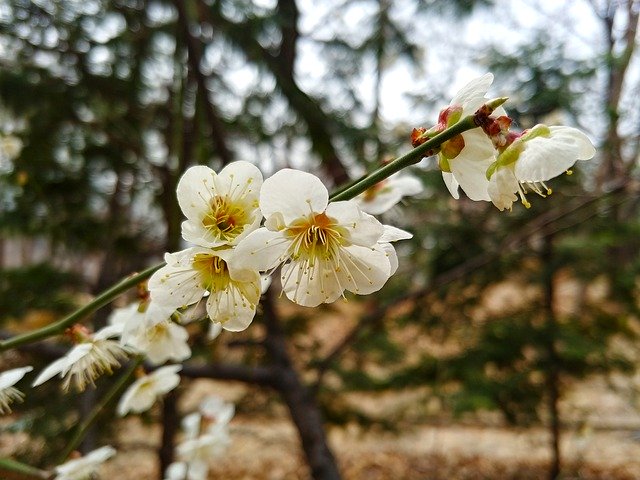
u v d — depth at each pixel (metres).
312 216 0.08
